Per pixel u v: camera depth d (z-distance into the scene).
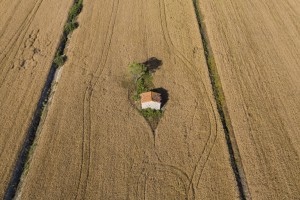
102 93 28.20
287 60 30.33
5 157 24.50
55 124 26.11
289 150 24.12
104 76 29.55
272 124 25.64
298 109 26.56
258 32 33.19
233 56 30.89
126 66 30.39
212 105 27.00
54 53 32.03
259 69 29.62
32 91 28.77
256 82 28.61
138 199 21.94
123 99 27.70
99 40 33.09
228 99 27.44
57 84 29.27
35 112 27.30
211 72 29.83
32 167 23.64
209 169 23.27
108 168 23.48
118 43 32.69
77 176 23.14
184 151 24.27
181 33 33.53
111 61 30.92
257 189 22.22
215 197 21.92
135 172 23.25
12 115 27.05
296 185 22.34
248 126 25.55
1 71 30.47
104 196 22.12
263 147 24.31
